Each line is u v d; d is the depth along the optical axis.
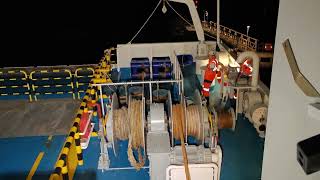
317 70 3.17
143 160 7.48
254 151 8.10
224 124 8.53
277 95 4.22
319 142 2.43
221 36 20.42
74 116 10.92
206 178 6.04
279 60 4.10
